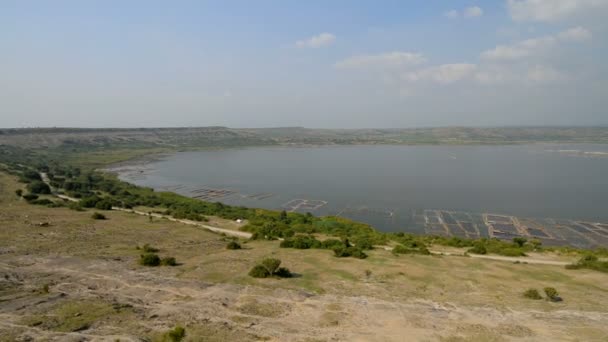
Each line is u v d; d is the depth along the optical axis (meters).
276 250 37.62
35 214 50.28
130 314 18.12
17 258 28.66
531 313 20.89
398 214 82.69
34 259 28.64
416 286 25.77
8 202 61.03
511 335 17.50
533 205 91.25
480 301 22.94
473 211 85.44
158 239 40.94
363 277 27.64
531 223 73.88
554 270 31.73
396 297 23.20
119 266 27.88
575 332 18.06
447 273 29.41
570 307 22.08
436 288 25.48
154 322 17.28
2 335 15.02
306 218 68.00
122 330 16.12
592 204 91.81
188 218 62.88
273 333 16.78
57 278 24.08
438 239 53.69
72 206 59.84
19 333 15.30
